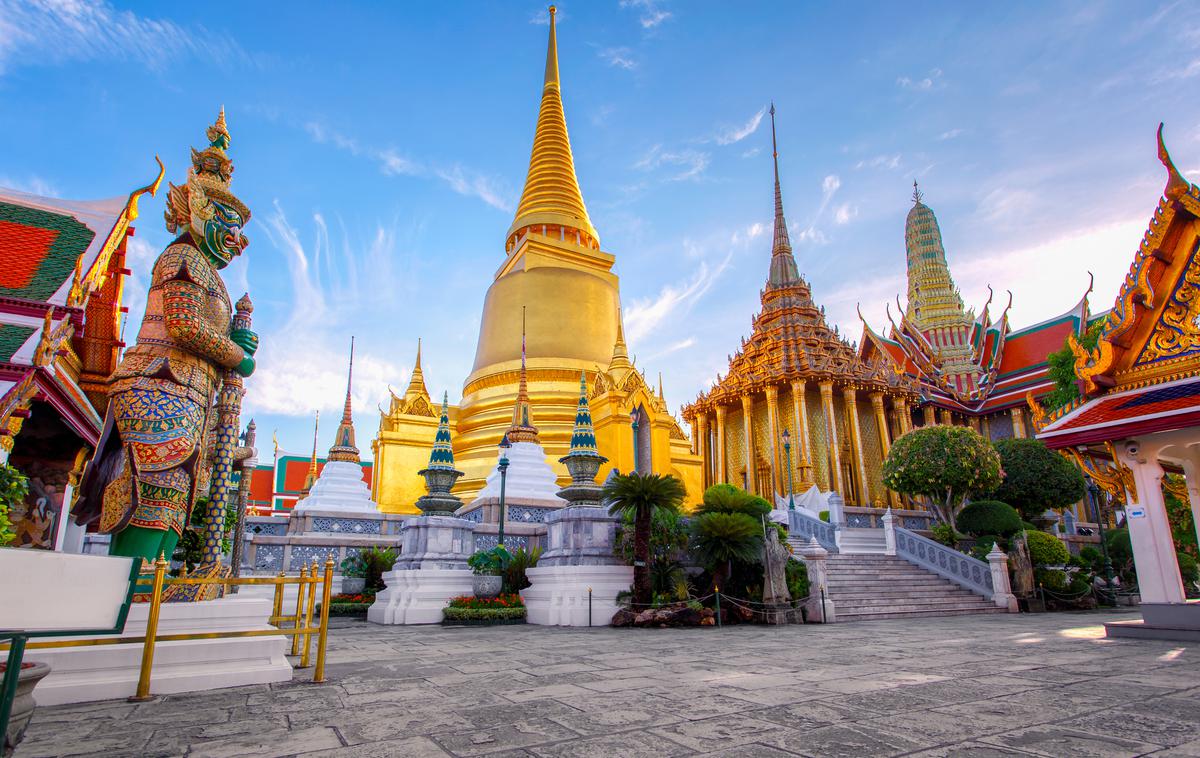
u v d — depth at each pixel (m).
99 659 6.99
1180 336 12.95
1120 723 5.38
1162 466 15.42
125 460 7.87
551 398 35.28
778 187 57.38
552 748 4.80
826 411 44.97
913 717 5.65
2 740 3.79
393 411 35.28
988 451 29.05
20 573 3.93
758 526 17.64
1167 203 13.03
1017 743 4.80
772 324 51.41
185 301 8.21
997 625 16.11
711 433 53.06
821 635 13.55
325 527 25.05
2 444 7.12
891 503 45.47
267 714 6.01
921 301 64.25
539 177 46.88
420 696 6.86
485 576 18.55
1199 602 12.38
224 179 9.34
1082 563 26.94
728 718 5.69
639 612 16.16
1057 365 27.89
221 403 9.28
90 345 10.30
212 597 8.57
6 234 8.58
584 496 19.31
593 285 40.41
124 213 9.58
